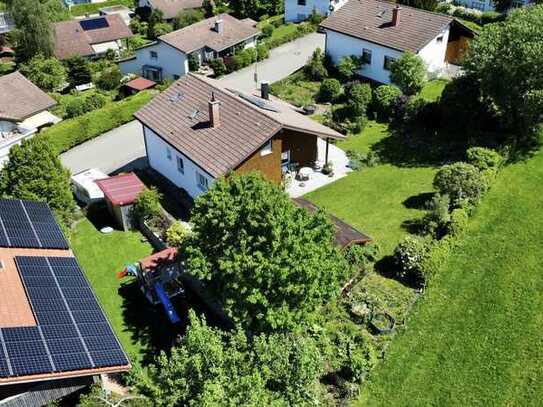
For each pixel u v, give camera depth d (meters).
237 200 24.19
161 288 28.23
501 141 38.06
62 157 44.50
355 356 23.17
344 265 24.08
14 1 64.62
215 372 18.41
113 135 47.88
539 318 25.56
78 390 20.27
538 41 34.53
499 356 24.00
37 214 26.97
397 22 50.78
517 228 31.00
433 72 50.34
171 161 38.28
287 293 22.33
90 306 22.02
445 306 26.45
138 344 26.09
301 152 37.75
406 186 35.88
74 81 62.09
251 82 55.59
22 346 18.62
